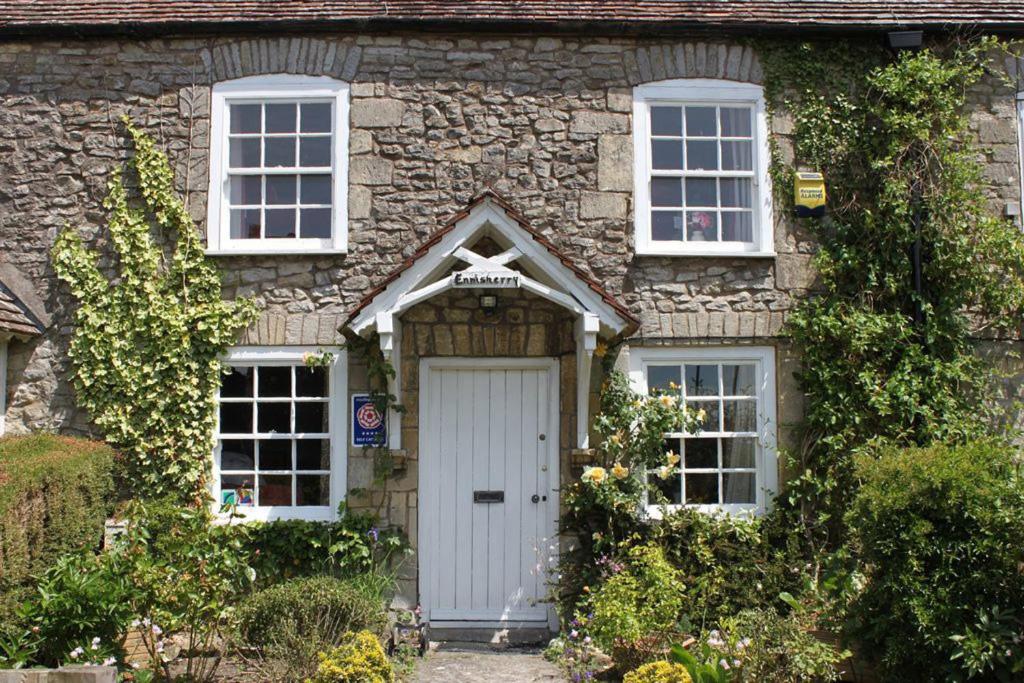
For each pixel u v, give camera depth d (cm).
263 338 769
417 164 787
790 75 802
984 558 541
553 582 743
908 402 750
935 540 546
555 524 764
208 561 595
